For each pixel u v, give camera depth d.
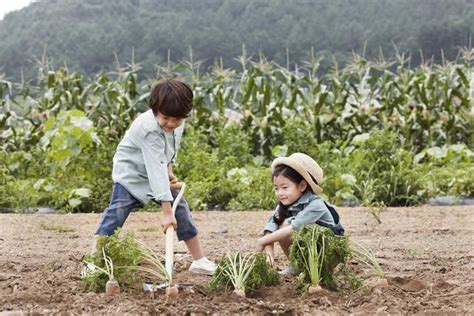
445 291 4.91
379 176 11.98
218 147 13.75
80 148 11.97
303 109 15.19
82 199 11.58
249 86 14.84
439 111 14.98
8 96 15.51
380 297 4.54
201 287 4.86
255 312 4.21
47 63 15.91
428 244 7.26
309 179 5.21
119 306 4.27
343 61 27.25
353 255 5.24
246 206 11.32
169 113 5.03
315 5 30.22
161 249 6.92
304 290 4.65
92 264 4.76
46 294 4.59
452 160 13.48
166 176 5.10
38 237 8.02
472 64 17.11
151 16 29.44
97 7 29.39
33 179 12.75
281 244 5.30
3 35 27.41
